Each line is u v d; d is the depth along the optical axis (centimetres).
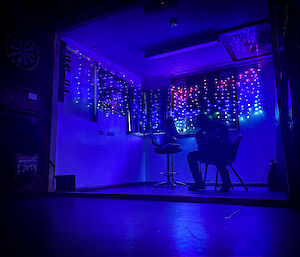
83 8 369
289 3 238
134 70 650
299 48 230
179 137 659
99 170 530
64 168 442
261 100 578
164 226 152
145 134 703
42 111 367
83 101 507
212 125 407
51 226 153
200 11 398
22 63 342
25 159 328
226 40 488
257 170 563
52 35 397
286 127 238
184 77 670
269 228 146
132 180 642
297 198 225
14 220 172
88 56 531
